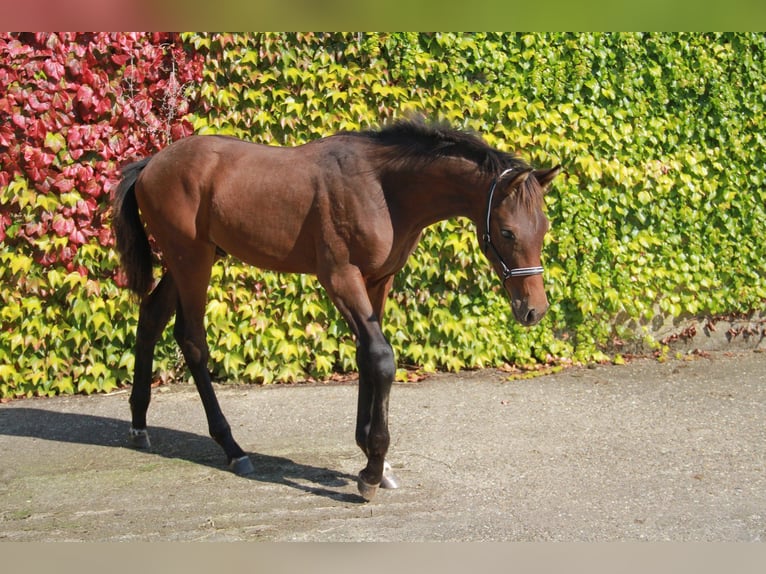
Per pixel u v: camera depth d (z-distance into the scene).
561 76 5.81
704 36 6.05
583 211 5.91
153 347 4.38
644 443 4.34
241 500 3.65
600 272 6.03
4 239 5.30
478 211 3.51
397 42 5.58
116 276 5.46
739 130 6.19
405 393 5.41
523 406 5.05
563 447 4.29
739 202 6.24
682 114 6.08
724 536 3.21
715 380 5.59
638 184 6.05
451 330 5.83
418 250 5.70
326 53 5.55
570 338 6.13
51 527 3.37
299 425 4.79
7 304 5.36
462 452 4.24
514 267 3.38
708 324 6.33
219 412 4.09
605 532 3.25
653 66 5.98
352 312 3.54
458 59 5.65
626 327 6.23
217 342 5.62
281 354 5.70
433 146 3.55
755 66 6.15
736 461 4.05
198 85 5.45
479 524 3.34
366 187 3.55
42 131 5.20
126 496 3.71
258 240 3.77
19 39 5.15
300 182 3.67
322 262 3.62
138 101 5.37
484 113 5.75
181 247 3.99
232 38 5.39
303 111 5.55
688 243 6.22
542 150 5.80
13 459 4.21
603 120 5.88
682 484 3.76
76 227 5.34
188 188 3.92
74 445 4.45
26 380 5.46
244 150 3.92
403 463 4.10
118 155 5.37
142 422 4.38
